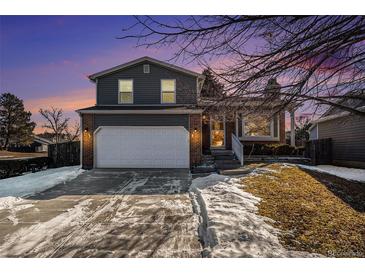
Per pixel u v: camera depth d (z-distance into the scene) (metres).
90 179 9.39
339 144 12.98
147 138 11.64
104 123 11.70
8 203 6.40
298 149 13.39
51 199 6.77
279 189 6.86
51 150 14.09
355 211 5.45
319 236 3.95
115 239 4.12
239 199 5.81
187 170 11.05
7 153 27.80
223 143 14.28
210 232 4.09
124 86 13.00
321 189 7.16
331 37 2.60
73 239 4.14
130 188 7.95
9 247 3.88
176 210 5.65
